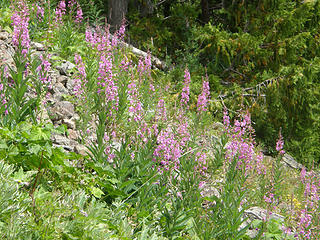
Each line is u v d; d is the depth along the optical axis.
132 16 15.56
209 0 17.56
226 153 6.48
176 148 5.00
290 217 6.28
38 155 4.17
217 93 13.45
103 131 5.09
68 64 7.96
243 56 14.45
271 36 14.50
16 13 5.78
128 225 4.09
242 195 5.07
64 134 5.89
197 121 6.85
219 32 14.09
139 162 4.86
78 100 6.25
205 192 5.82
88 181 4.43
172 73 13.43
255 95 13.84
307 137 14.76
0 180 3.53
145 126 5.12
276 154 13.66
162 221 4.70
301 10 14.59
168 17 16.48
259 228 5.81
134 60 11.94
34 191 3.72
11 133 4.34
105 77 5.96
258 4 14.74
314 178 8.28
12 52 7.57
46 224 3.26
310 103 14.36
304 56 15.68
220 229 4.86
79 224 3.38
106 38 7.56
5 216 3.20
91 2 12.66
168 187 4.98
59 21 9.41
